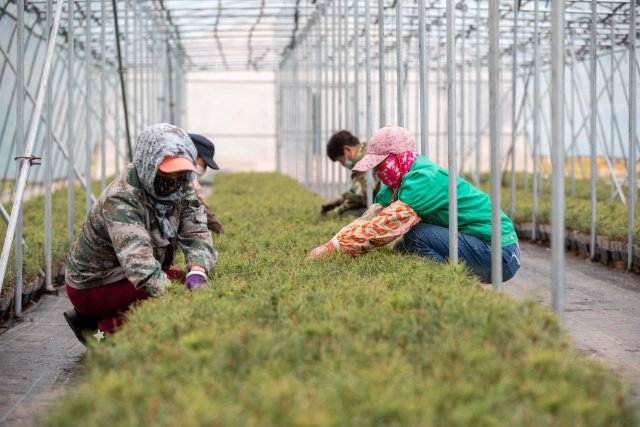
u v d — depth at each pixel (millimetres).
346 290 4594
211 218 7949
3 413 4637
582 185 19625
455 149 6059
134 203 4875
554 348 3426
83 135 22531
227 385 3084
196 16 18594
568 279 9289
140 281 4711
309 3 17328
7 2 11656
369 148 6332
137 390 2947
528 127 25281
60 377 5496
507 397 2953
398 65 8148
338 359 3283
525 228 13219
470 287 4641
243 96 32375
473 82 29016
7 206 14484
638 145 19141
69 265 5328
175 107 26016
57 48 16578
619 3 12891
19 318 7426
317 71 18578
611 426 2820
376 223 6062
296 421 2639
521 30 16719
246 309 4117
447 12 6410
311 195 15148
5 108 13703
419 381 3072
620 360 5723
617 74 19812
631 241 9609
